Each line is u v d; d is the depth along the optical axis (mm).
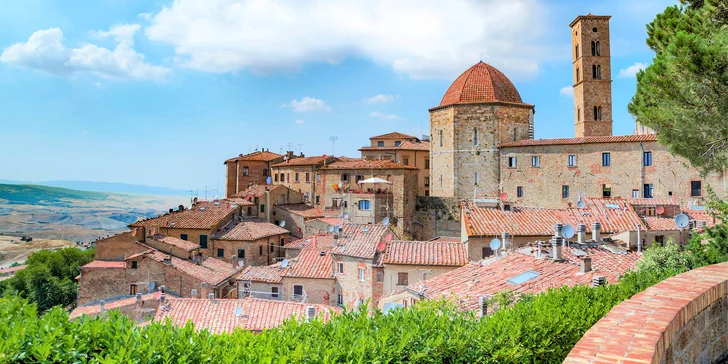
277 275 58750
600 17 94438
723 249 23953
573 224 46438
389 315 13359
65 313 10852
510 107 85250
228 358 9695
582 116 94188
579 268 30797
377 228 59219
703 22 25500
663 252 26672
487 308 24328
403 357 11297
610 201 51219
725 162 25375
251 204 90000
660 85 23734
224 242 77688
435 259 45938
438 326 12844
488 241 45094
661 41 27234
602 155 74812
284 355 10070
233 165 124812
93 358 9445
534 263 33062
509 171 81750
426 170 120000
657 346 7926
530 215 48469
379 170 89188
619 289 17328
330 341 11273
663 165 71125
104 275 58719
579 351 7789
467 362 12055
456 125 86562
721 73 21641
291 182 114750
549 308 14578
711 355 10633
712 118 23203
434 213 87062
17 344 9203
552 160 78312
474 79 89188
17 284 84125
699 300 10234
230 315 41344
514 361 12461
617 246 37094
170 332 10656
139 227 68000
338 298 54906
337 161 110562
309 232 87500
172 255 66438
